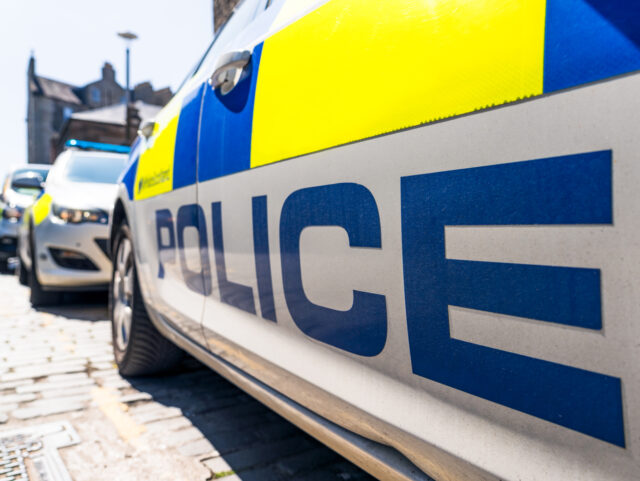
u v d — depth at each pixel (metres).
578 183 0.56
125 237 2.49
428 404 0.78
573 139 0.57
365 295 0.88
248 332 1.30
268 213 1.14
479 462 0.71
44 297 4.58
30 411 2.06
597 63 0.55
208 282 1.51
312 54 1.03
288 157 1.06
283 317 1.13
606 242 0.54
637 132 0.51
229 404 2.16
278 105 1.12
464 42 0.69
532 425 0.63
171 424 1.94
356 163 0.87
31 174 8.56
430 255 0.74
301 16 1.12
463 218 0.69
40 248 4.18
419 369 0.79
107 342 3.25
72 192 4.33
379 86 0.83
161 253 1.93
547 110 0.59
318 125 0.97
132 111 19.52
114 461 1.64
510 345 0.65
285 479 1.54
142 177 2.18
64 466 1.60
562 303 0.58
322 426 1.09
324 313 0.99
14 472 1.56
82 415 2.03
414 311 0.78
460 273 0.70
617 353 0.54
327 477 1.56
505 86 0.64
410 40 0.79
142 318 2.29
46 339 3.33
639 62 0.51
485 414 0.69
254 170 1.19
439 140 0.72
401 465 0.90
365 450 0.97
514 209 0.63
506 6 0.65
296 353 1.11
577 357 0.58
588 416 0.57
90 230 4.07
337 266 0.93
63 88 48.16
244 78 1.32
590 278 0.56
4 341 3.27
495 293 0.66
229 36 1.72
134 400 2.20
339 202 0.91
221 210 1.37
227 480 1.53
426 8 0.77
